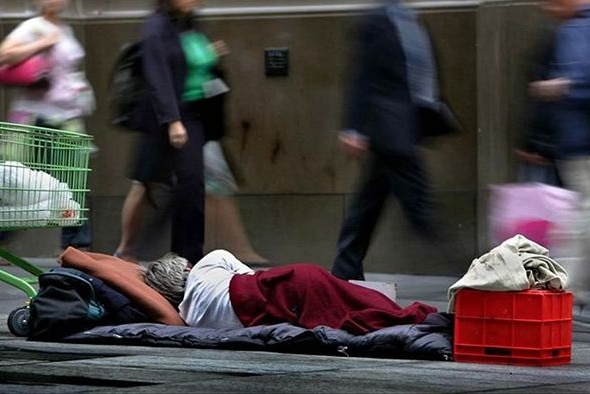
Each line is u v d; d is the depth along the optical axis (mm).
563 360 13664
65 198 15727
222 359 13578
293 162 22750
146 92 18109
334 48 22469
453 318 14016
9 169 15273
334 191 22531
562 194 16766
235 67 22953
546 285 13586
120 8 23531
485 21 21469
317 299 14438
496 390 11859
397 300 19031
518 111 20688
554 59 16906
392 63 17109
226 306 14688
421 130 17547
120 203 23594
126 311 14828
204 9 23031
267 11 22766
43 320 14664
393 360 13703
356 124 17281
